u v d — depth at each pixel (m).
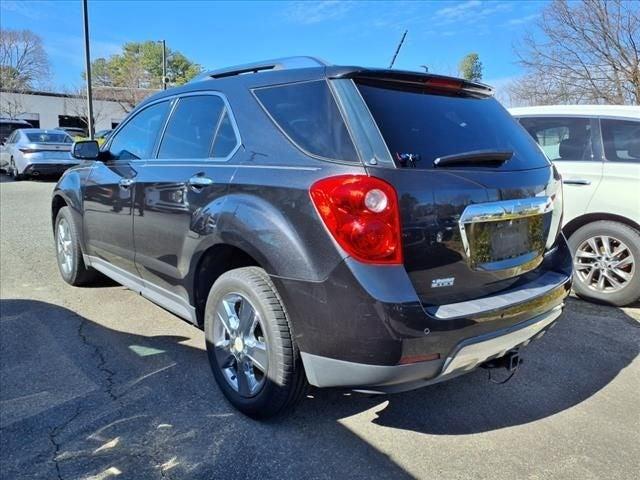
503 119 3.24
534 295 2.76
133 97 47.06
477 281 2.62
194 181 3.12
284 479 2.44
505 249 2.76
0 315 4.34
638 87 15.17
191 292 3.24
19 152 14.93
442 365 2.42
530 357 3.84
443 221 2.46
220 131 3.15
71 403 3.02
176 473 2.46
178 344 3.86
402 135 2.54
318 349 2.46
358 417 2.97
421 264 2.40
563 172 5.13
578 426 2.94
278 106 2.84
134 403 3.04
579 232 5.05
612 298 4.90
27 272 5.61
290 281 2.49
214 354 3.10
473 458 2.63
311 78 2.73
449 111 2.89
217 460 2.56
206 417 2.91
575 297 5.23
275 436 2.76
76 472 2.44
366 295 2.29
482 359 2.60
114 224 4.06
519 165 2.95
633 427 2.94
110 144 4.45
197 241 3.04
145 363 3.54
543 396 3.28
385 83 2.73
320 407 3.06
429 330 2.33
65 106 47.56
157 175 3.51
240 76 3.19
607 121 5.04
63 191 4.98
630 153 4.89
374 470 2.52
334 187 2.37
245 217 2.69
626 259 4.82
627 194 4.79
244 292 2.80
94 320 4.29
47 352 3.67
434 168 2.52
